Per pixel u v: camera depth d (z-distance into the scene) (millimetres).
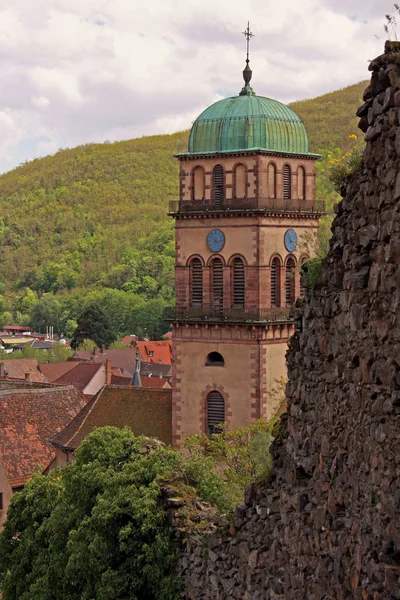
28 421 107875
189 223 107500
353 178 24141
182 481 46062
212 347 105500
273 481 29984
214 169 106812
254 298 104625
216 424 105688
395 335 20844
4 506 100125
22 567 55969
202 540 37688
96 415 106938
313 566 25641
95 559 45594
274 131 106938
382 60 22078
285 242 106438
